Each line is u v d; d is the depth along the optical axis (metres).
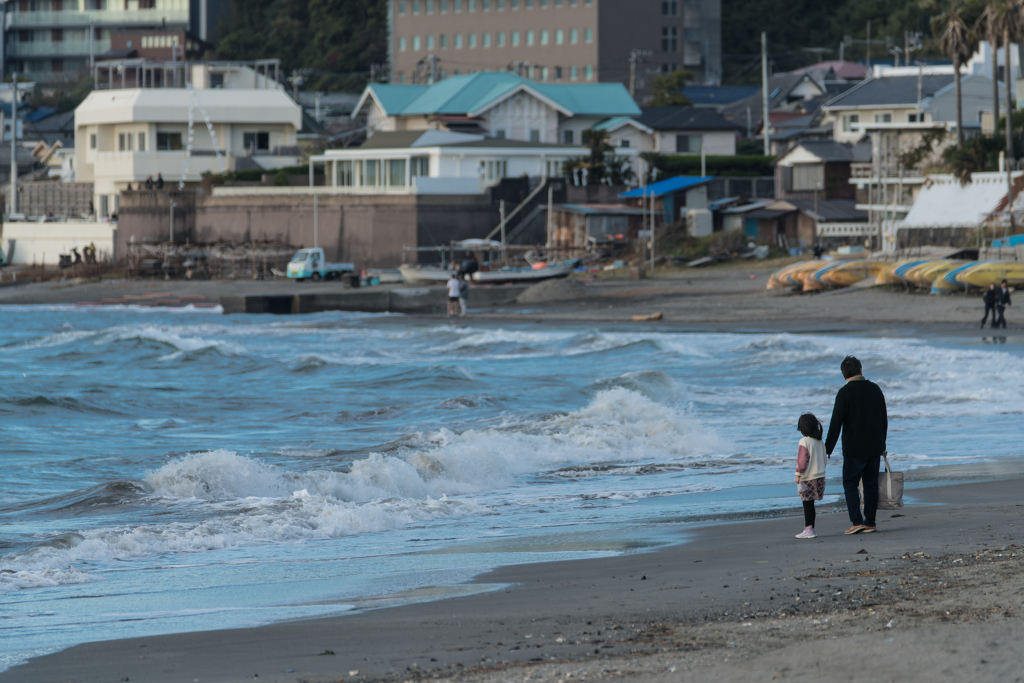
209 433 90.38
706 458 72.12
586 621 30.72
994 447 70.00
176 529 49.06
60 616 34.91
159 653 29.66
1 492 64.81
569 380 120.81
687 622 29.83
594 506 55.53
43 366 151.50
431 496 61.03
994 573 33.19
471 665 26.83
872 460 43.12
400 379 125.38
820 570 35.91
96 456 78.06
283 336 192.62
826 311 199.62
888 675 23.66
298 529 49.91
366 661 27.78
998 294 166.75
